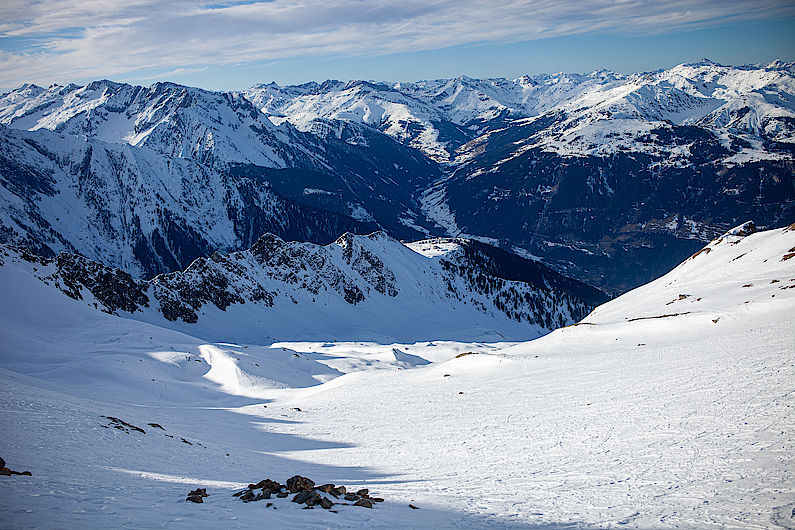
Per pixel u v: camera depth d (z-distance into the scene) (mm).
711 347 62188
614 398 51000
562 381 64312
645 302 122000
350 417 64125
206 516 19891
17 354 96500
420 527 20562
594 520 21750
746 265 110875
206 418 67188
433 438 48031
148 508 20500
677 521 21234
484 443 43406
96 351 108000
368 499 24391
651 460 31656
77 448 31562
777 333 59781
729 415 38094
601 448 36438
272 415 70500
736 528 20109
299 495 23453
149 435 43031
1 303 118188
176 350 119188
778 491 23781
